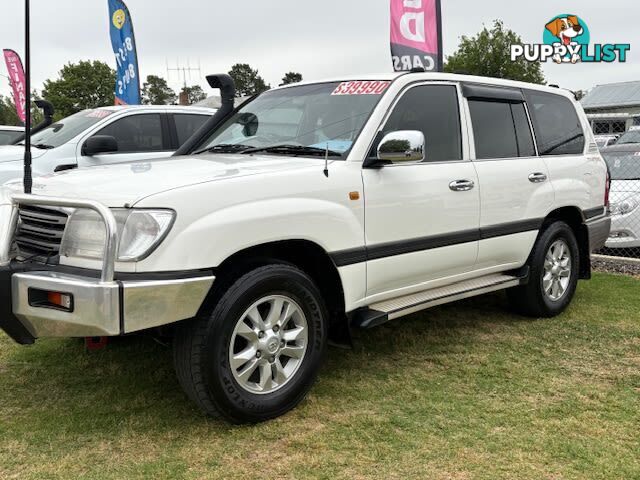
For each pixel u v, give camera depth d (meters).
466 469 2.82
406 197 3.84
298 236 3.27
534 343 4.62
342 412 3.40
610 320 5.23
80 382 3.80
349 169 3.58
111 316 2.67
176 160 3.82
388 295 3.90
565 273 5.37
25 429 3.18
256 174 3.19
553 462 2.89
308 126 4.06
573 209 5.40
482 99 4.63
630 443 3.08
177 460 2.89
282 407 3.30
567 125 5.48
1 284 2.92
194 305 2.88
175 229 2.82
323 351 3.49
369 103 3.93
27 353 4.29
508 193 4.61
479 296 5.99
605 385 3.82
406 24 8.54
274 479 2.74
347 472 2.80
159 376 3.89
